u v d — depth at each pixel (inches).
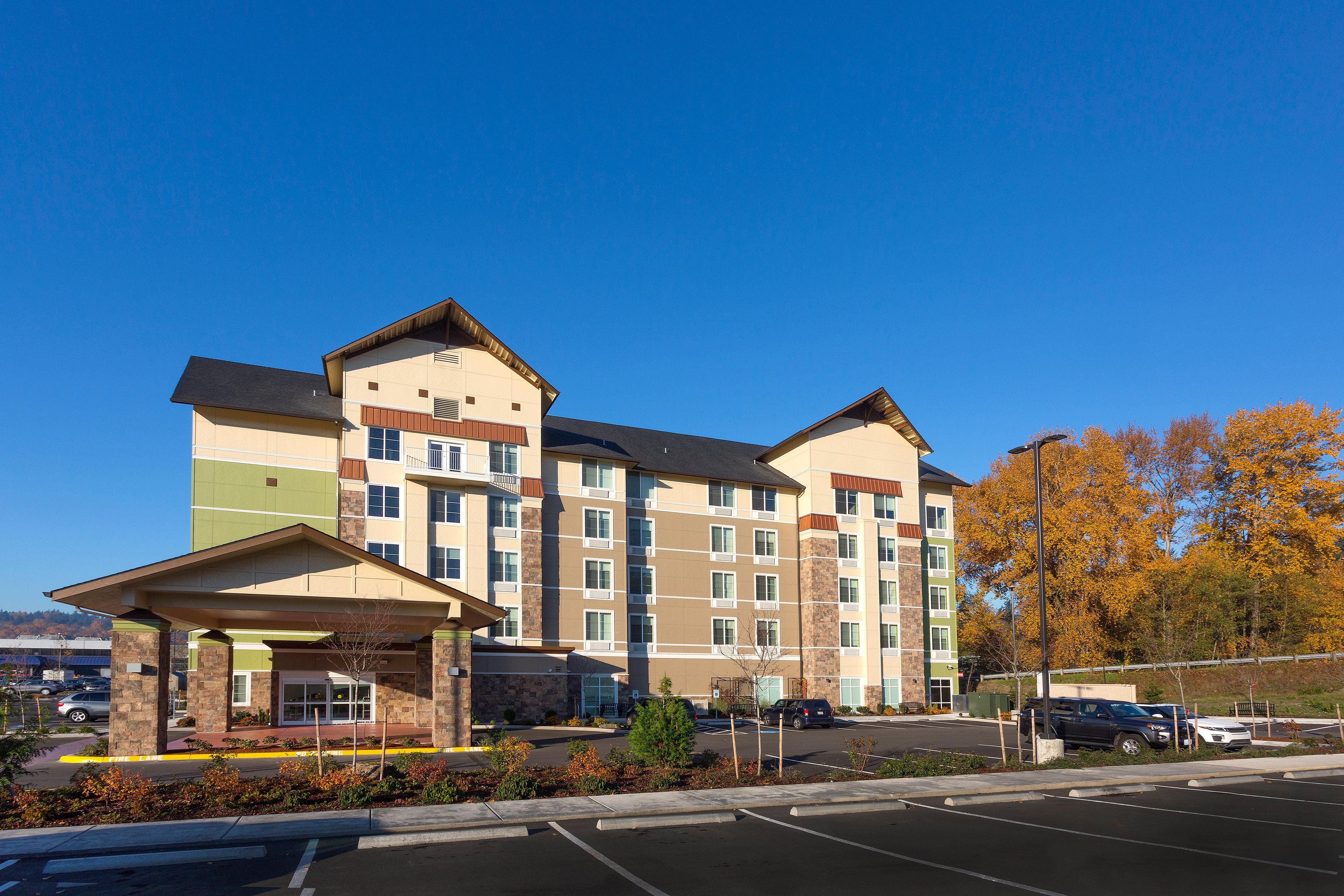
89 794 632.4
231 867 449.7
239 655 1444.4
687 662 1904.5
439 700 1045.8
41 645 3718.0
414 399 1648.6
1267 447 2390.5
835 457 2128.4
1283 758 930.1
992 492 2468.0
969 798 667.4
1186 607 2223.2
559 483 1819.6
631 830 544.7
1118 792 708.0
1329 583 2165.4
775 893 397.7
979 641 2536.9
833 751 1055.6
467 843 506.3
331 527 1571.1
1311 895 391.2
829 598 2042.3
